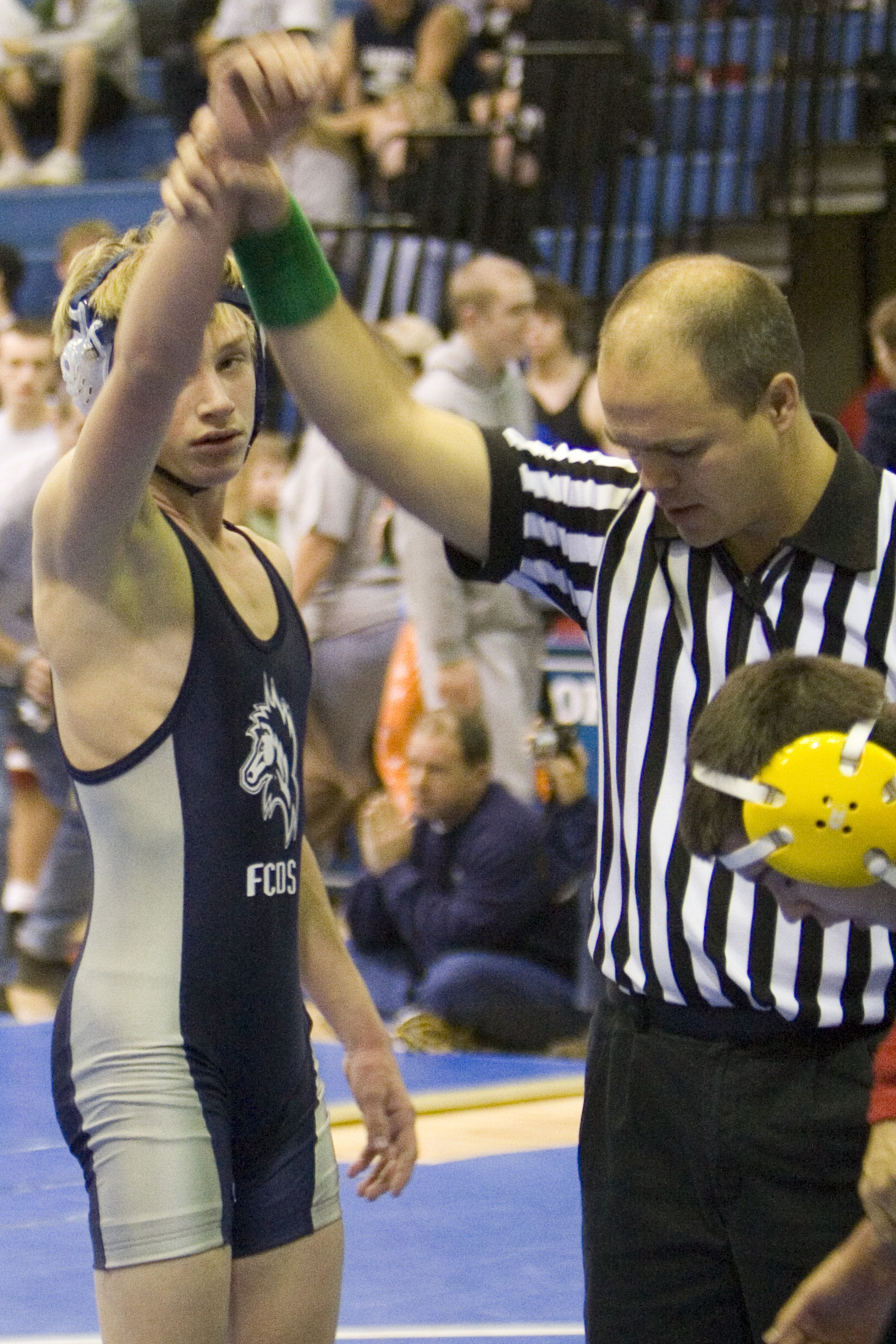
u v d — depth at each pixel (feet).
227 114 9.88
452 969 29.68
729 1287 11.82
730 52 48.91
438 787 29.40
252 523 34.42
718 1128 11.53
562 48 43.11
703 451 10.98
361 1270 19.85
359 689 33.55
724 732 9.74
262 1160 12.19
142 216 49.80
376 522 33.42
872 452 26.50
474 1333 17.78
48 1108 26.20
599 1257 12.21
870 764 9.34
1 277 43.01
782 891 9.81
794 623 11.51
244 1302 12.19
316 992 13.46
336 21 50.90
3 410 32.58
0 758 31.91
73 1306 18.62
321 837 34.37
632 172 42.50
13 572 30.66
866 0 45.60
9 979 33.30
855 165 45.39
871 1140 10.04
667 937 11.64
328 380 12.00
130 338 10.21
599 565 12.27
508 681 31.45
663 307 10.99
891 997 11.33
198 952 11.66
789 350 11.21
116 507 10.93
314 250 11.87
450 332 39.73
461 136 41.88
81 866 32.04
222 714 11.75
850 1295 10.00
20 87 51.96
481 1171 23.65
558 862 29.89
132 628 11.50
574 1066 29.22
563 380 34.71
